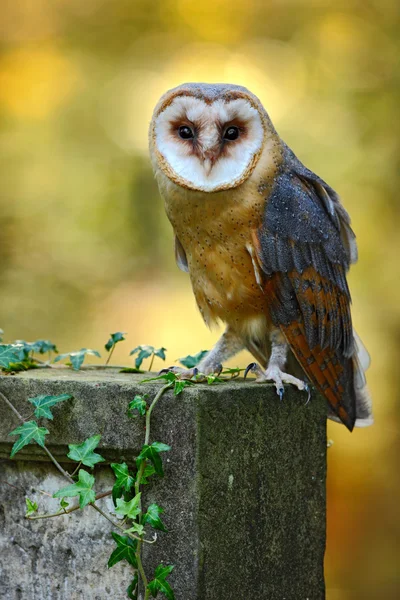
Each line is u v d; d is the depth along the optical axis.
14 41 18.80
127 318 17.45
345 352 7.02
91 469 5.60
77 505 5.39
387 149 16.81
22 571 5.81
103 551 5.58
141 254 18.23
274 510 5.81
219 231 6.58
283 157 6.80
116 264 17.94
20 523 5.82
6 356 5.71
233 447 5.46
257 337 6.93
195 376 5.89
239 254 6.62
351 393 7.05
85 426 5.46
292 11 18.39
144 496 5.34
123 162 18.23
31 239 17.50
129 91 18.56
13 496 5.84
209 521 5.29
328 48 17.75
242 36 18.62
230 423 5.44
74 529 5.66
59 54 18.91
